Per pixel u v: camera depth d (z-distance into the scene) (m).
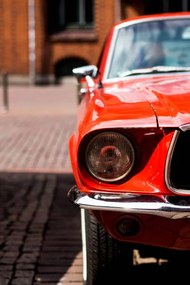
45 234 4.93
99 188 2.93
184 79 3.85
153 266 4.05
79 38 21.72
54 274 4.01
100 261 3.33
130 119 2.96
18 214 5.58
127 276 3.46
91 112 3.26
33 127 11.59
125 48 4.40
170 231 2.95
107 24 21.56
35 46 21.88
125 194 2.88
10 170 7.70
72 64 22.03
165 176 2.88
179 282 3.78
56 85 21.91
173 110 3.04
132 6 21.44
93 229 3.29
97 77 4.37
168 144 2.88
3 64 22.06
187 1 21.45
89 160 2.93
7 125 11.88
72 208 5.81
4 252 4.46
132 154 2.91
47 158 8.49
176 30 4.53
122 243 3.25
